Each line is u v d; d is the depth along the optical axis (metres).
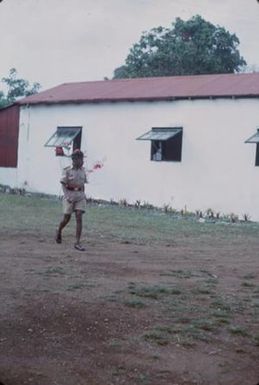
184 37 23.47
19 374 3.74
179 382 3.79
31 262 7.44
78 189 8.93
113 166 19.30
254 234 12.33
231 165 16.55
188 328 4.84
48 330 4.61
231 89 16.86
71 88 22.38
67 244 9.25
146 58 23.75
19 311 5.05
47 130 21.28
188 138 17.45
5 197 18.48
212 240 10.99
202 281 6.83
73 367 3.91
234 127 16.47
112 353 4.20
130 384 3.69
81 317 4.98
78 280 6.44
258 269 7.87
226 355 4.30
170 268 7.64
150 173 18.36
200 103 17.12
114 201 19.17
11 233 10.16
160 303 5.64
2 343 4.26
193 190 17.34
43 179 21.41
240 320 5.19
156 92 18.52
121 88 20.27
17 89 26.98
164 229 12.36
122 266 7.55
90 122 19.97
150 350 4.30
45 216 13.39
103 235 10.65
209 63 23.17
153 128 18.27
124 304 5.48
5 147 22.70
